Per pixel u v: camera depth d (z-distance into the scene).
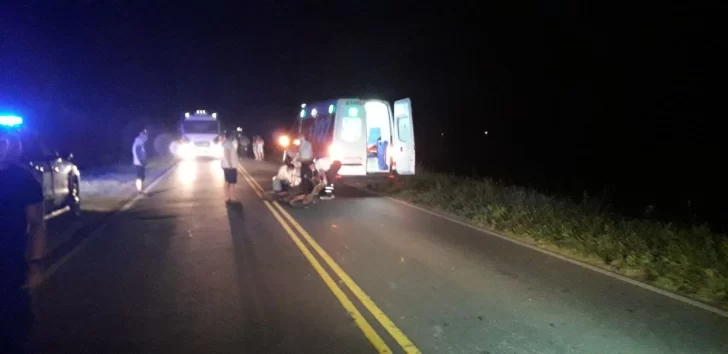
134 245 11.81
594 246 10.78
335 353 6.26
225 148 18.27
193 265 10.11
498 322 7.25
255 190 21.84
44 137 13.74
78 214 15.00
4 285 5.73
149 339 6.67
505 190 17.20
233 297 8.26
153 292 8.52
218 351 6.31
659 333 6.91
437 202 17.53
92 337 6.74
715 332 6.95
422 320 7.31
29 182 5.74
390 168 19.00
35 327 7.07
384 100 19.17
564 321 7.30
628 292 8.56
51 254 10.97
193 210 16.66
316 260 10.46
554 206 14.45
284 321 7.26
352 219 15.07
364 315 7.48
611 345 6.54
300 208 17.09
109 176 26.77
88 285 8.91
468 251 11.24
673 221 13.87
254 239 12.37
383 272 9.62
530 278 9.30
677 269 9.14
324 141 19.23
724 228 14.52
